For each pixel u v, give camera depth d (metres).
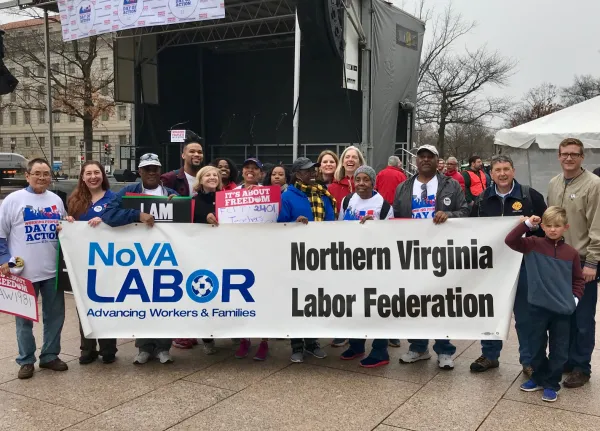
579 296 3.85
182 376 4.41
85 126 28.98
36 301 4.36
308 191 4.87
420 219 4.47
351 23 12.88
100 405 3.83
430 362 4.77
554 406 3.79
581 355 4.16
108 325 4.59
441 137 43.19
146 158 4.87
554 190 4.34
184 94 18.00
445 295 4.45
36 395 4.00
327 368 4.62
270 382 4.28
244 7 14.71
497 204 4.55
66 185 11.53
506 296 4.38
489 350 4.54
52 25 41.84
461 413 3.68
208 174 4.87
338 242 4.54
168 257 4.59
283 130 17.48
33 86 33.28
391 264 4.50
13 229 4.35
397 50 15.19
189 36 17.19
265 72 17.75
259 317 4.57
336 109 16.34
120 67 15.91
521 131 13.38
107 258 4.60
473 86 42.50
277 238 4.57
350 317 4.52
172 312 4.59
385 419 3.59
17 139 63.06
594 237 3.97
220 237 4.60
